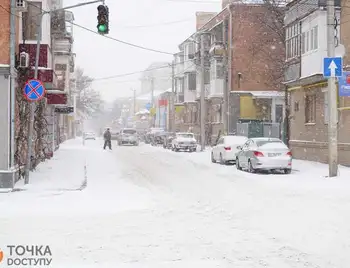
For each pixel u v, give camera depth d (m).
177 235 10.96
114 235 10.98
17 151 20.64
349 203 14.40
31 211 14.13
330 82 21.45
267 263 8.65
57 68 40.34
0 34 18.61
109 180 22.03
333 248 9.62
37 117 26.14
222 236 10.83
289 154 24.17
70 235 10.98
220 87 52.56
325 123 28.73
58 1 41.09
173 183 20.92
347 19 26.12
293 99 33.62
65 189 18.67
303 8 29.56
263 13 45.25
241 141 30.28
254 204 14.86
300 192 16.89
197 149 49.31
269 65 46.28
